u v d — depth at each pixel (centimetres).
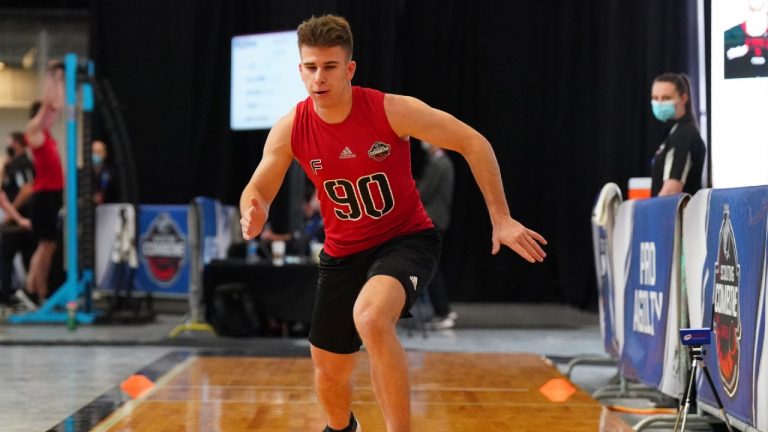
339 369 730
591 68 2525
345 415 762
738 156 1384
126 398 1101
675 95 1186
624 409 1084
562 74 2562
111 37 2588
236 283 1838
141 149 2588
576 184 2545
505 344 1741
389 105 679
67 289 2020
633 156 2373
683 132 1180
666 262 945
